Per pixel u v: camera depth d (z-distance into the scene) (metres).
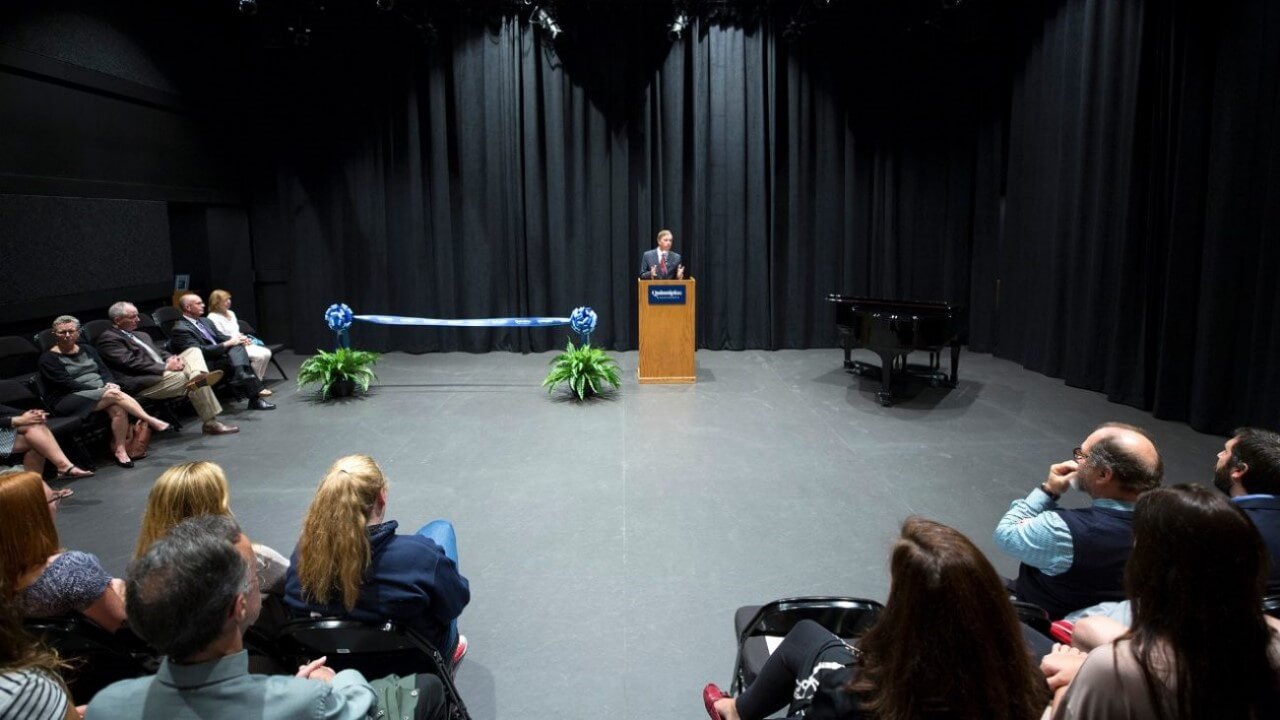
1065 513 2.39
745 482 5.18
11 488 2.15
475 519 4.59
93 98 7.15
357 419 6.83
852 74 9.69
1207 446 5.84
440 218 9.79
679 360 8.13
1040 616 2.31
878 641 1.31
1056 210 7.92
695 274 10.02
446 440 6.18
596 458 5.69
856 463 5.55
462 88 9.57
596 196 9.84
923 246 10.03
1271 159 5.54
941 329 7.07
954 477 5.26
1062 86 7.80
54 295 6.65
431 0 9.35
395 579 2.25
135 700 1.39
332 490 2.22
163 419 6.41
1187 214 6.22
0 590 1.73
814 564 3.99
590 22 9.54
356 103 9.52
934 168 9.84
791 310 10.09
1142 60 6.61
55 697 1.60
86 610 2.23
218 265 9.25
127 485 5.24
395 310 10.05
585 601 3.63
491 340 10.09
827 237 9.99
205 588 1.37
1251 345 5.80
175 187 8.34
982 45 9.27
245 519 4.66
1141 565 1.33
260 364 7.52
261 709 1.40
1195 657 1.25
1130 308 6.93
